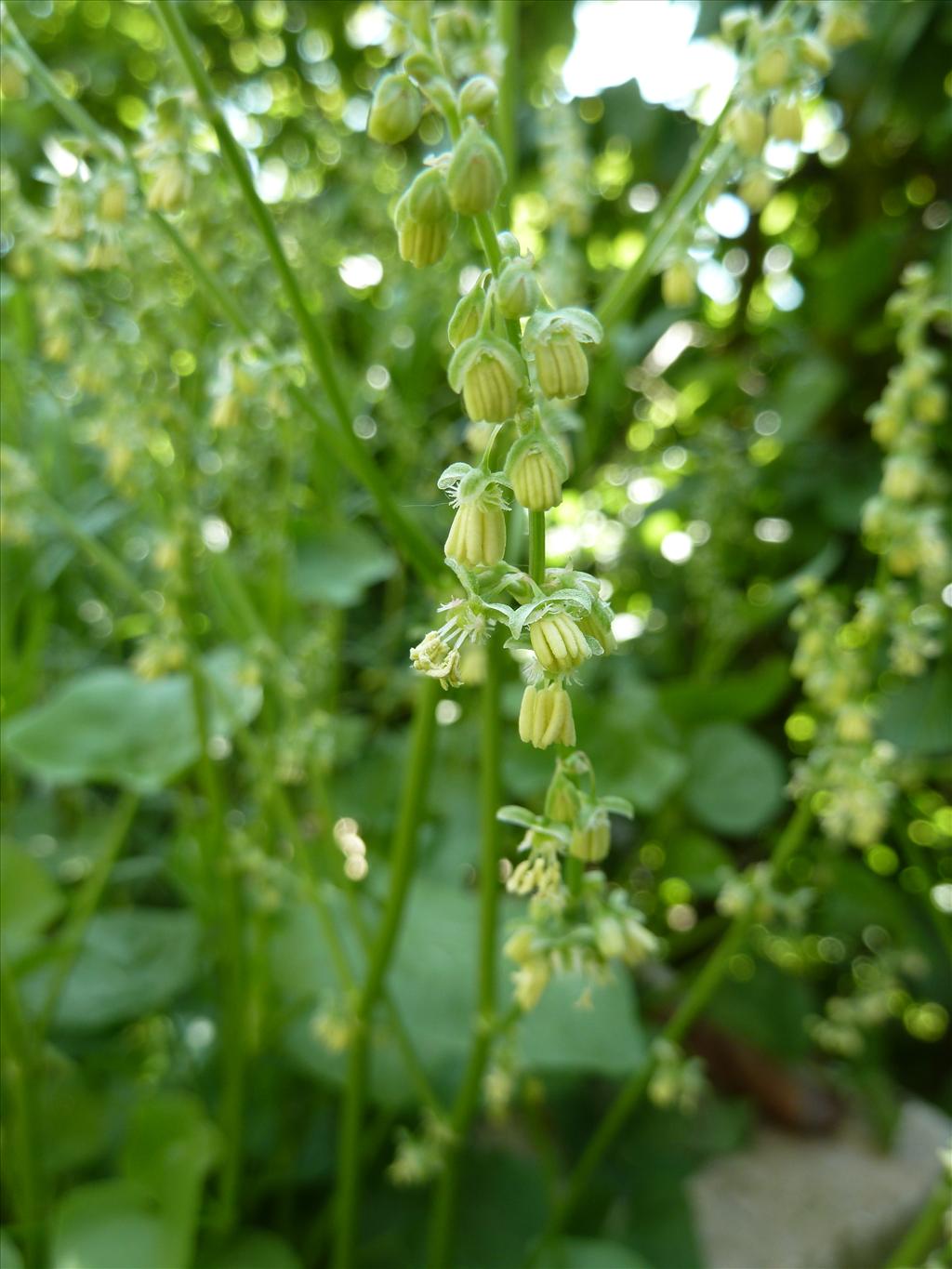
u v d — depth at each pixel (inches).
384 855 4.7
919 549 3.2
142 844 5.1
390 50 2.4
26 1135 3.5
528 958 2.2
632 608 6.7
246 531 4.6
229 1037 3.7
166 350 3.3
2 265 4.3
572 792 1.9
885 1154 5.5
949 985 6.4
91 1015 3.8
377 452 5.8
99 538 5.1
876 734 5.0
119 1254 3.0
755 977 5.4
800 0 2.5
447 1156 3.3
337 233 5.2
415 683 5.0
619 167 6.8
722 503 5.6
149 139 2.5
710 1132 4.9
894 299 3.2
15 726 3.7
